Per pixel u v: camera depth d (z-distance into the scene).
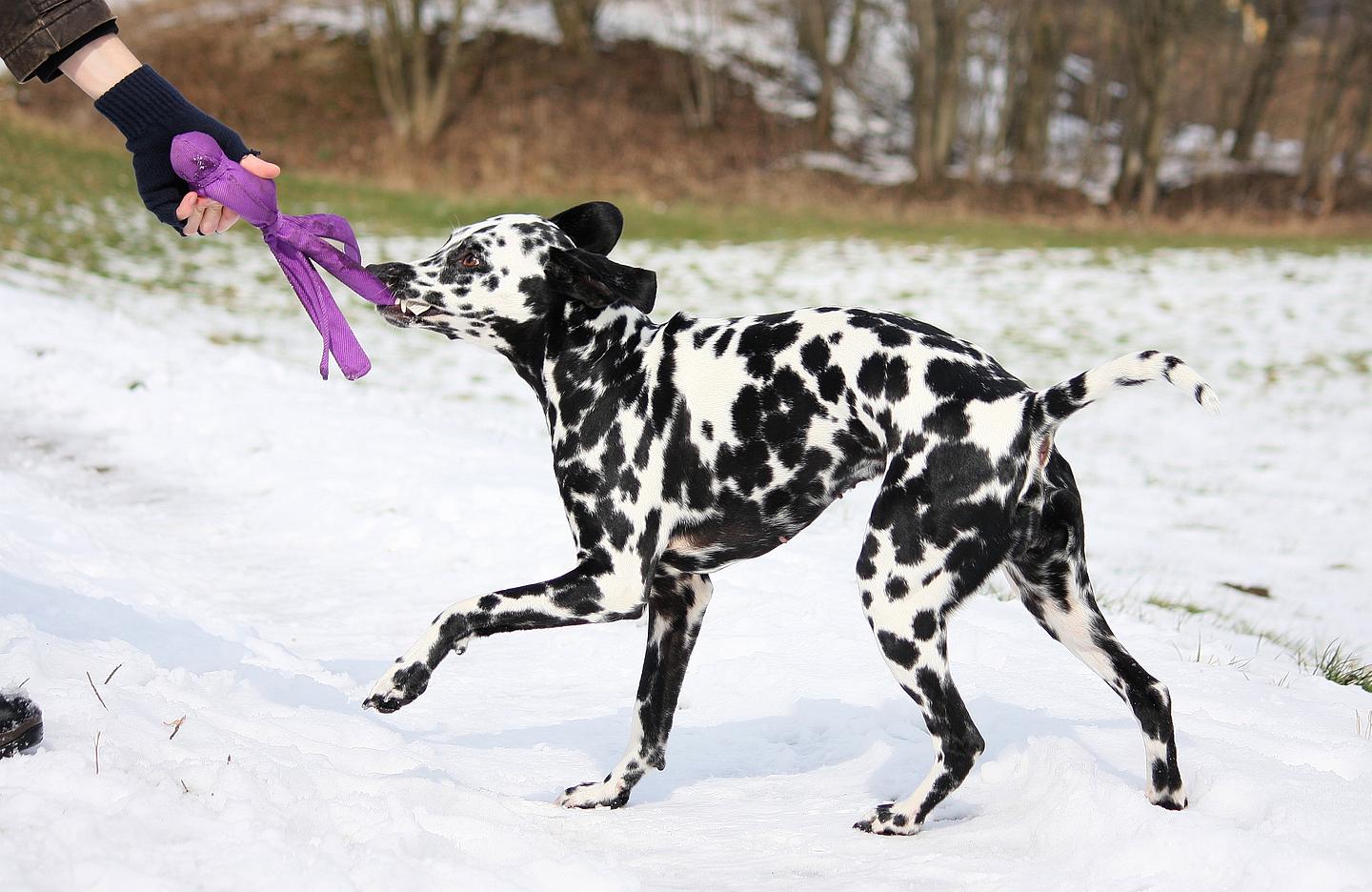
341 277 4.62
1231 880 3.48
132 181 28.64
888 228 31.70
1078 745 4.42
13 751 3.66
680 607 4.67
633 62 41.72
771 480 4.38
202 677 5.17
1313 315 23.38
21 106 34.84
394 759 4.54
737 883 3.70
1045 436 4.08
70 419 11.48
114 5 43.03
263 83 39.34
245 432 11.31
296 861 3.27
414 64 37.09
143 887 3.03
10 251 21.52
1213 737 4.96
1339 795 4.11
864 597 4.16
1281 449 16.20
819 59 40.00
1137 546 11.84
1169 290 25.34
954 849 3.96
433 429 12.39
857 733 5.18
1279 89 47.50
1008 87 39.81
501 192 33.53
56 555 7.09
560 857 3.69
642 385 4.49
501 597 4.31
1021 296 24.59
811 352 4.35
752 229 30.73
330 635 6.80
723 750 5.17
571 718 5.57
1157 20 36.44
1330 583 10.78
